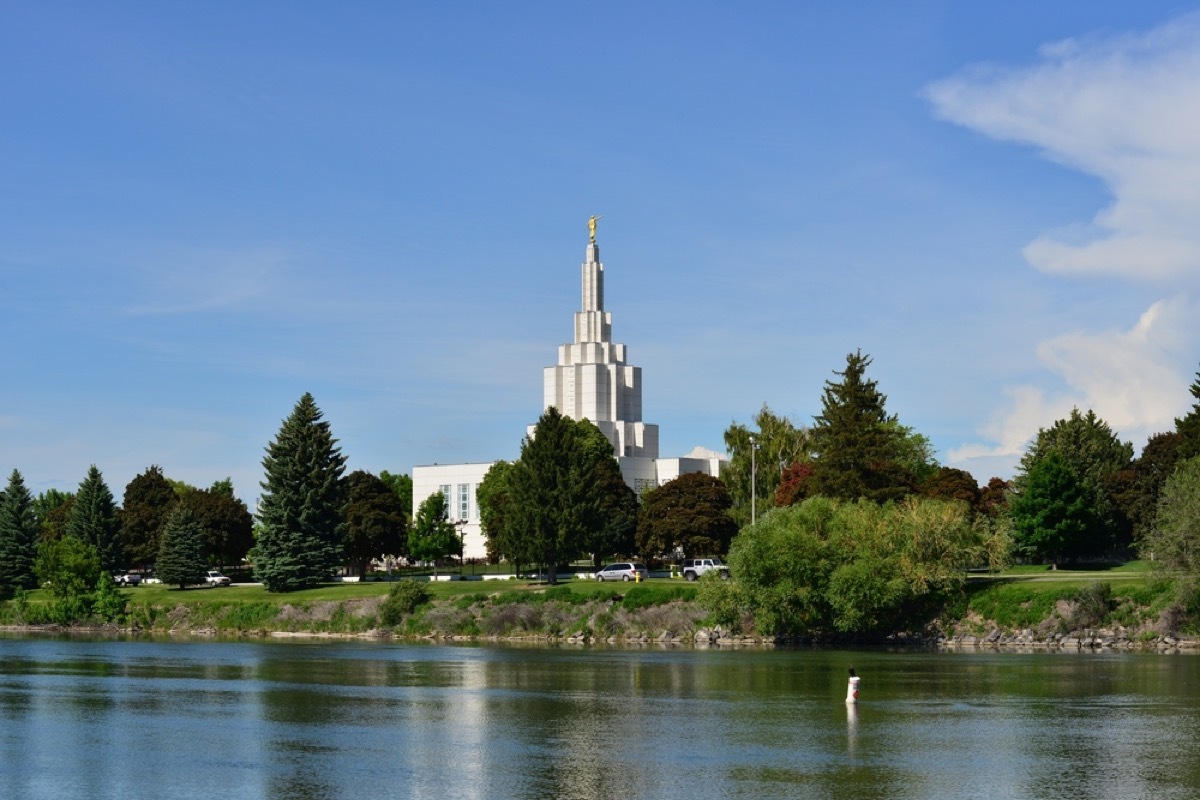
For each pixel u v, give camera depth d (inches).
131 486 7401.6
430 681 3270.2
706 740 2306.8
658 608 4763.8
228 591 6003.9
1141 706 2728.8
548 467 5639.8
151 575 7519.7
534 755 2164.1
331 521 6092.5
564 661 3831.2
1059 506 5669.3
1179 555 4146.2
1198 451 5605.3
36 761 2137.1
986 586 4510.3
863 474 5654.5
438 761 2113.7
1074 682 3157.0
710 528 6323.8
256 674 3494.1
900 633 4451.3
